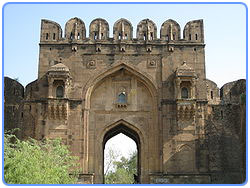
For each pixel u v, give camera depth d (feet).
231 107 89.04
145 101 90.53
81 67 90.63
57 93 88.33
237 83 91.09
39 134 86.53
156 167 85.87
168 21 93.30
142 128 89.10
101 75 90.43
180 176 84.02
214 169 85.56
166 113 87.92
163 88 89.56
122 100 90.79
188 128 86.84
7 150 64.23
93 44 91.66
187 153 85.71
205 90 89.30
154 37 92.22
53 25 92.73
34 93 89.15
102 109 89.97
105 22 93.30
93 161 86.74
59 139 81.05
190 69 87.45
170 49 91.25
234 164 86.07
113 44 91.56
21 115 88.22
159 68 90.79
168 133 86.79
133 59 91.04
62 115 87.04
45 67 90.58
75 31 92.12
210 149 86.63
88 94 89.40
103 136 88.69
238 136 87.56
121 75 92.02
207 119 88.07
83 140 86.69
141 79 90.63
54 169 64.39
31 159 59.77
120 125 92.38
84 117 88.07
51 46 91.56
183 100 86.33
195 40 92.17
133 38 91.97
